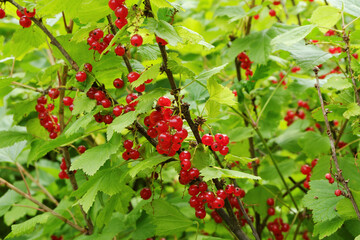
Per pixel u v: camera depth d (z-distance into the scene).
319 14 0.60
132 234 0.69
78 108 0.57
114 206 0.63
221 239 0.63
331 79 0.61
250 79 0.73
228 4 0.98
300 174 0.88
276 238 0.73
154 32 0.50
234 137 0.74
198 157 0.55
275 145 0.94
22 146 0.74
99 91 0.57
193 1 1.31
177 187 0.93
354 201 0.55
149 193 0.59
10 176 0.97
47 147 0.60
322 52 0.66
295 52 0.67
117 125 0.53
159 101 0.53
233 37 0.83
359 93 0.61
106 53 0.59
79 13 0.54
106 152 0.56
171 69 0.52
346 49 0.59
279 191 0.73
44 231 0.71
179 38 0.50
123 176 0.57
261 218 0.76
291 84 0.78
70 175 0.67
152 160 0.54
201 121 0.55
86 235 0.69
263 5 0.74
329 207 0.57
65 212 0.71
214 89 0.54
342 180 0.56
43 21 0.62
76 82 0.58
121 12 0.51
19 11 0.60
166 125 0.53
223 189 0.56
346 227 0.60
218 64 0.99
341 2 0.61
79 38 0.56
